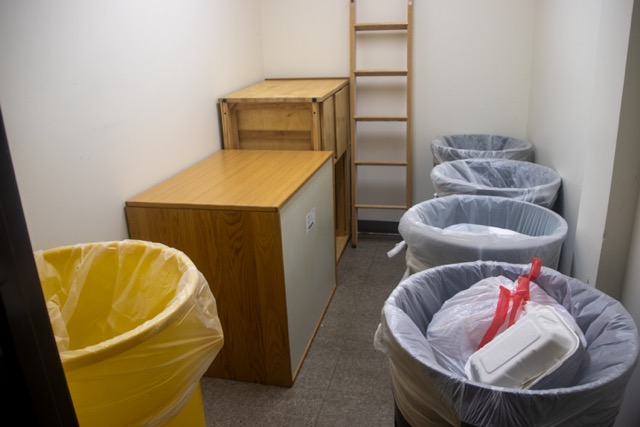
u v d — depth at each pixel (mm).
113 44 1865
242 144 2861
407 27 3111
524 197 2107
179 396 1022
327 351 2324
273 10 3320
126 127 1959
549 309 1140
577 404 903
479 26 3107
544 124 2666
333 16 3264
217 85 2723
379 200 3582
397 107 3369
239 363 2102
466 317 1276
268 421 1912
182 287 1061
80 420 900
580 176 1963
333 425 1885
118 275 1276
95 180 1801
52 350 599
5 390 535
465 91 3240
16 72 1455
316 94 2695
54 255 1250
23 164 1493
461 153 2725
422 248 1729
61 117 1629
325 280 2639
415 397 1053
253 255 1920
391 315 1168
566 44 2232
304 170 2316
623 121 1377
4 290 520
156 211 1943
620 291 1521
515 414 903
